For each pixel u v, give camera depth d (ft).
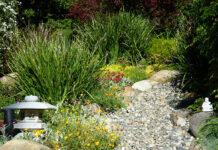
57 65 13.37
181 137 10.97
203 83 13.70
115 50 19.48
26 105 9.68
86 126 10.70
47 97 13.39
